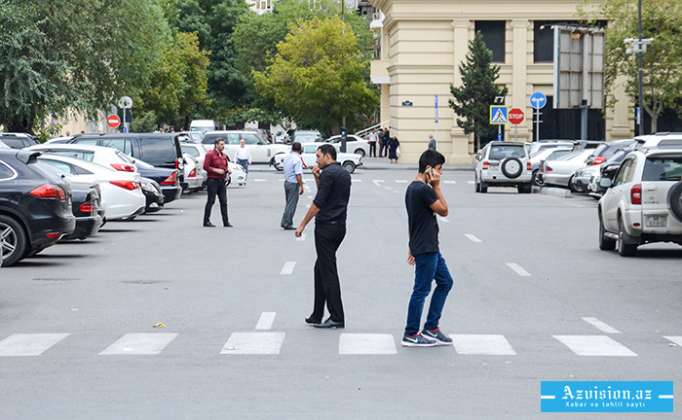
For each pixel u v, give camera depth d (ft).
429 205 56.80
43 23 230.07
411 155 337.93
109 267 93.45
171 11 521.65
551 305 72.69
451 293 78.18
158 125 451.94
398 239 118.83
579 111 333.42
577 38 254.68
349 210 166.91
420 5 331.77
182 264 95.71
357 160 307.58
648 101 299.17
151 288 80.23
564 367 51.80
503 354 55.21
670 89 284.20
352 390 46.42
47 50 233.76
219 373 50.19
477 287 81.46
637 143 149.38
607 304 73.36
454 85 333.42
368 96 448.65
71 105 236.22
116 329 62.80
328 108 450.30
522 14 329.93
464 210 168.66
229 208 172.55
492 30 334.03
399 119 337.52
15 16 222.07
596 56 257.55
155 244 114.11
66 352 55.72
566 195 208.13
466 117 319.88
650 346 57.77
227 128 567.59
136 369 51.19
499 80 333.21
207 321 65.51
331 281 63.05
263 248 109.81
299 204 182.60
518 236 124.67
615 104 330.34
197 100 473.26
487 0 329.72
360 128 490.08
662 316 68.39
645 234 100.07
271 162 327.47
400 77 335.88
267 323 64.75
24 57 224.33
